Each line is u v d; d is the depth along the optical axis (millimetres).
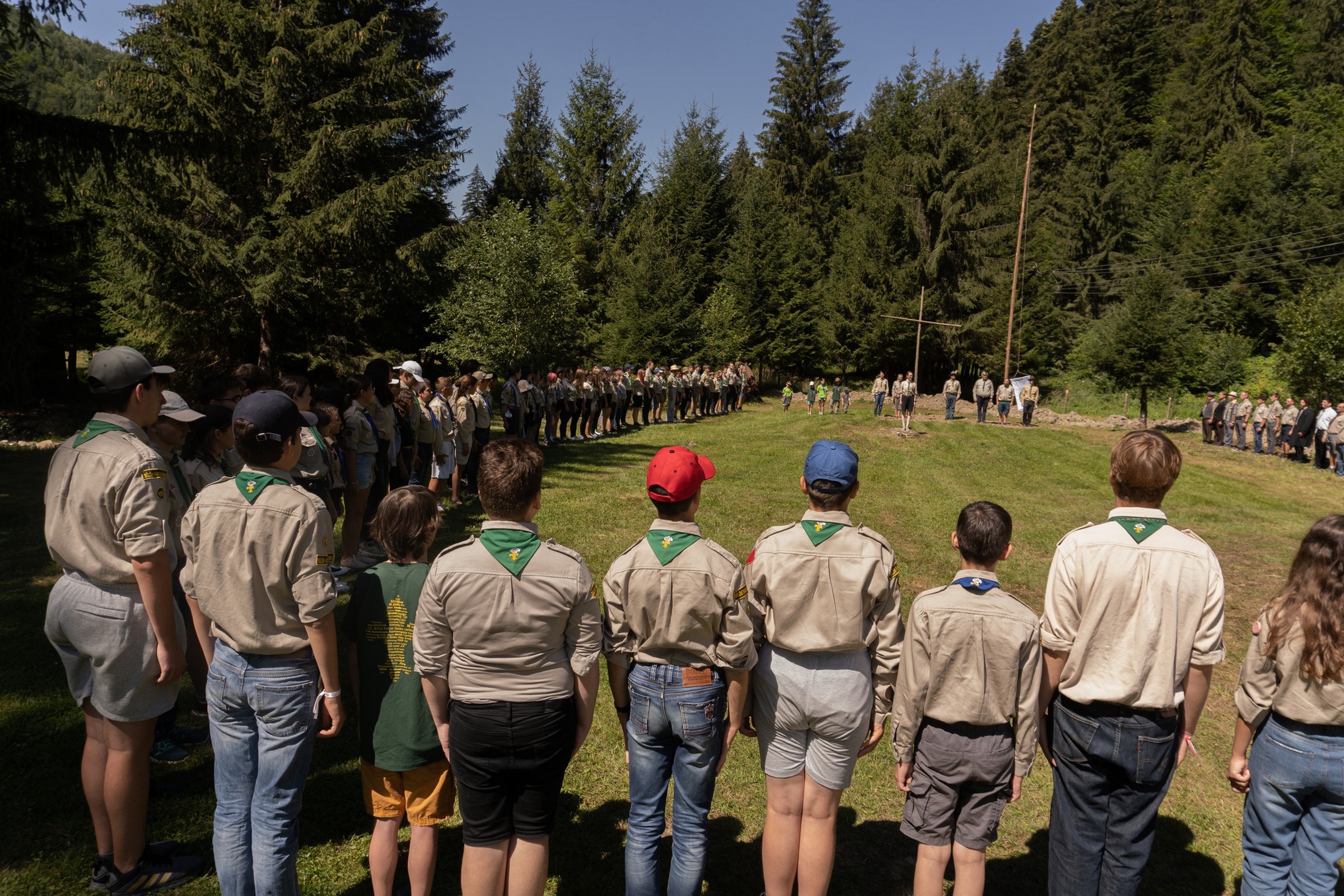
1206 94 50281
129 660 2902
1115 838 2850
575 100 44438
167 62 18828
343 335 23422
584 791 4090
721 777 4309
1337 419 19344
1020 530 11477
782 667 2918
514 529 2648
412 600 2949
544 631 2629
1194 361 34250
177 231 17672
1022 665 2816
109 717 2938
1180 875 3629
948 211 42469
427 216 26297
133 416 3008
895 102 51438
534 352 27688
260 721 2793
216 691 2801
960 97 47000
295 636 2781
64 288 21500
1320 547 2770
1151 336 27203
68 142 9336
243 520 2711
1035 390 26312
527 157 46500
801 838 3012
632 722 2928
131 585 2926
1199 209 43812
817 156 52688
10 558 7402
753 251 45562
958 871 2918
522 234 27906
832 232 51406
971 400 45250
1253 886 2977
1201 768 4809
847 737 2891
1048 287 44938
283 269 18531
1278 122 49156
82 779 3033
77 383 23891
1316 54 49781
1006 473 16891
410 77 22812
